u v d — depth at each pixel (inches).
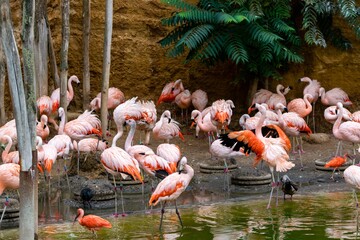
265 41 531.2
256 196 413.4
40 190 431.5
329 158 485.7
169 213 373.4
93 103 559.8
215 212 373.1
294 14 610.2
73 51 609.9
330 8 562.9
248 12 542.6
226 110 498.6
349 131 464.8
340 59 605.3
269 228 335.0
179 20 561.9
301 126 495.8
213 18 542.6
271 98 566.6
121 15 619.2
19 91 277.4
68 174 466.3
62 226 348.5
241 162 503.8
